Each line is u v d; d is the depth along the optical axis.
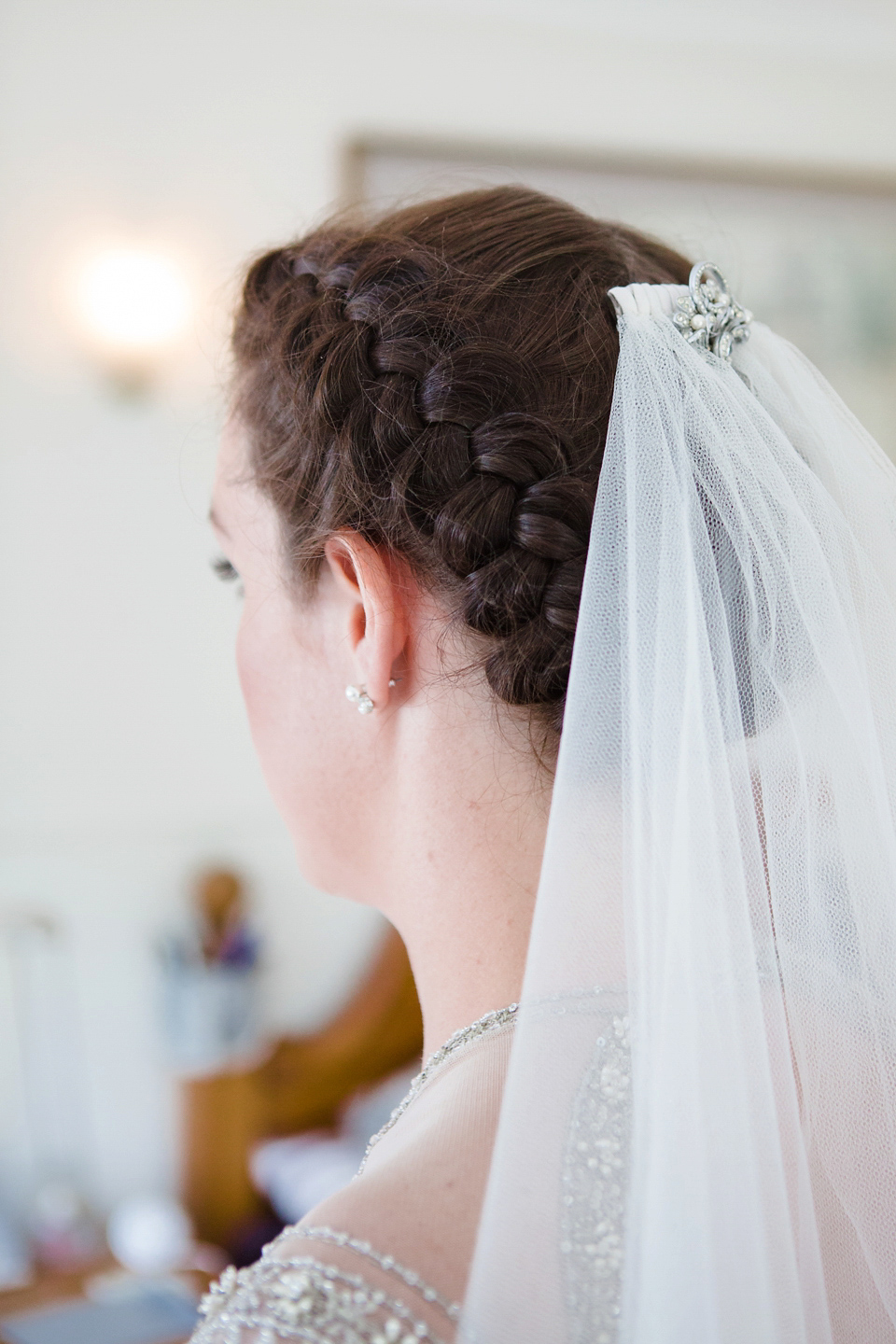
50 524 2.51
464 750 0.59
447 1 2.62
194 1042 2.38
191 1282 1.78
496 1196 0.46
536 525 0.56
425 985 0.62
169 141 2.55
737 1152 0.49
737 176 2.74
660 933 0.51
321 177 2.61
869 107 2.84
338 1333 0.43
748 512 0.58
